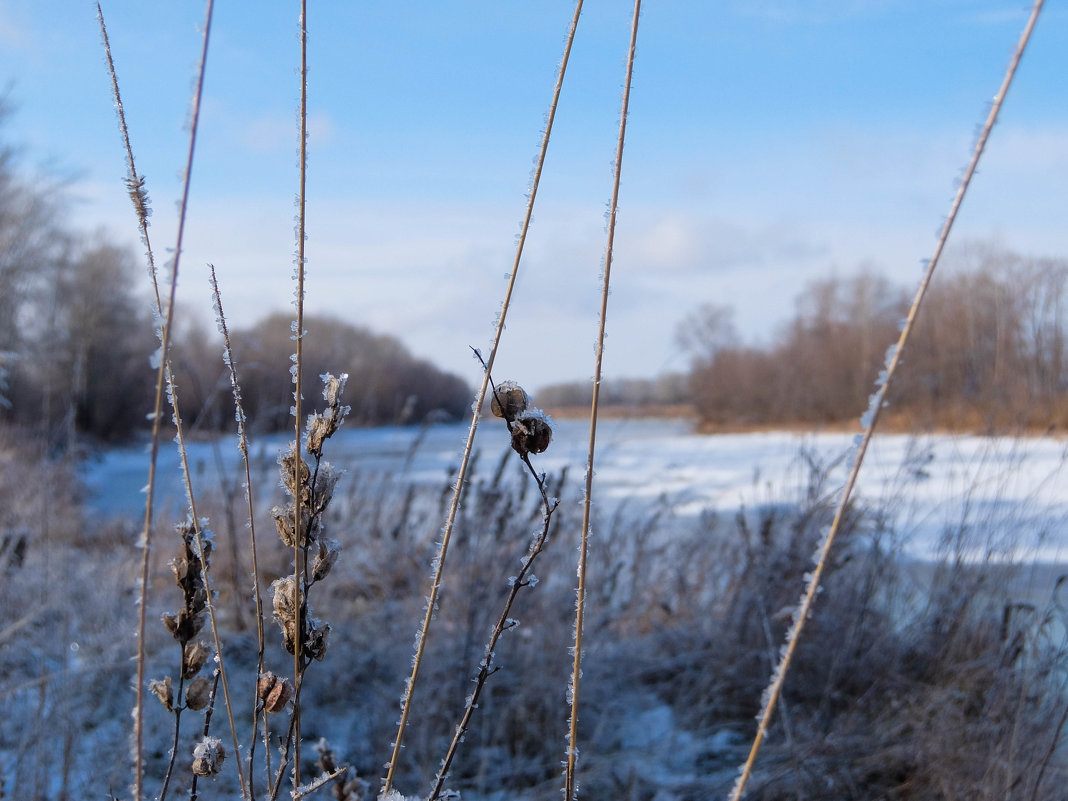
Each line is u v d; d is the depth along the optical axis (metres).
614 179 1.05
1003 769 2.73
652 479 9.28
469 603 3.63
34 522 4.19
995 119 0.84
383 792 1.13
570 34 1.05
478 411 1.10
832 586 3.87
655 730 3.61
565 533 4.63
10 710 2.81
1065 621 3.23
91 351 19.36
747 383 22.45
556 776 3.17
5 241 9.34
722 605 4.54
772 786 2.95
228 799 2.35
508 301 1.08
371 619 4.08
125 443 20.83
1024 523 3.78
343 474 1.12
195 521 1.20
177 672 3.44
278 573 4.87
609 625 4.15
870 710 3.46
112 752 2.68
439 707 3.39
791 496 4.72
